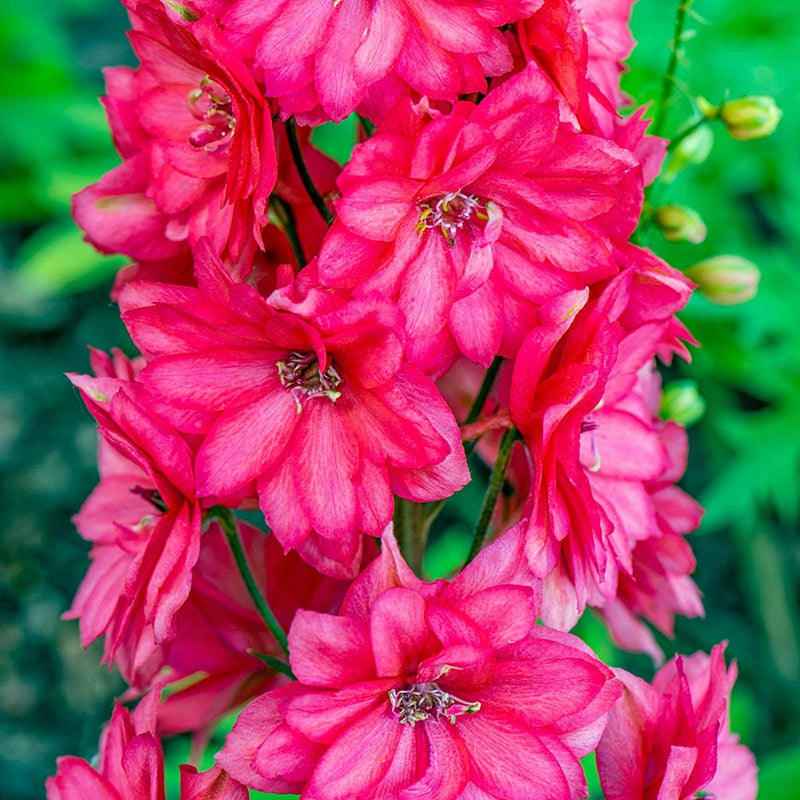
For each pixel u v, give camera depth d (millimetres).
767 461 698
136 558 387
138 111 413
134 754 390
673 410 503
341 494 381
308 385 385
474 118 369
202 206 404
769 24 644
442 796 375
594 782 560
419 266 380
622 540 418
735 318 733
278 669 418
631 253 399
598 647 626
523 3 373
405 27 375
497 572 381
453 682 382
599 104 397
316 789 369
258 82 379
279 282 375
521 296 389
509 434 397
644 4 634
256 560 429
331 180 412
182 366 382
